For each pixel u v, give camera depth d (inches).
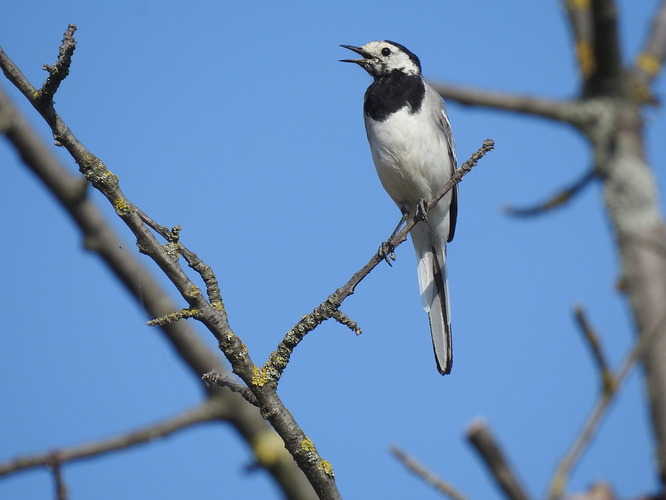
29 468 283.0
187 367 345.7
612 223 171.9
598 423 142.8
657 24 185.6
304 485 343.9
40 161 328.8
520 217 219.6
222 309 328.8
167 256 325.7
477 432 125.2
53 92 316.2
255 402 322.3
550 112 183.2
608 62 177.8
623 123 177.5
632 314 160.6
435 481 179.6
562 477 134.1
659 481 141.2
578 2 189.3
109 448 300.5
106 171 327.0
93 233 338.0
